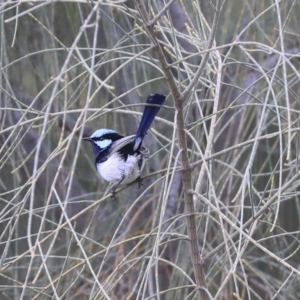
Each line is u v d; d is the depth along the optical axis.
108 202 9.79
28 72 9.48
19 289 9.28
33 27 8.97
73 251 9.84
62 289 9.21
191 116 8.19
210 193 5.73
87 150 10.06
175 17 9.69
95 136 7.66
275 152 9.82
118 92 9.04
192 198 5.78
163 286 10.17
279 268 9.53
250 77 9.27
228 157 8.41
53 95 4.07
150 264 4.77
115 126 9.09
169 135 9.42
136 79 8.38
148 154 7.38
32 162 10.25
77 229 10.27
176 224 9.52
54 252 9.86
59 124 9.69
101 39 8.79
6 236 9.84
